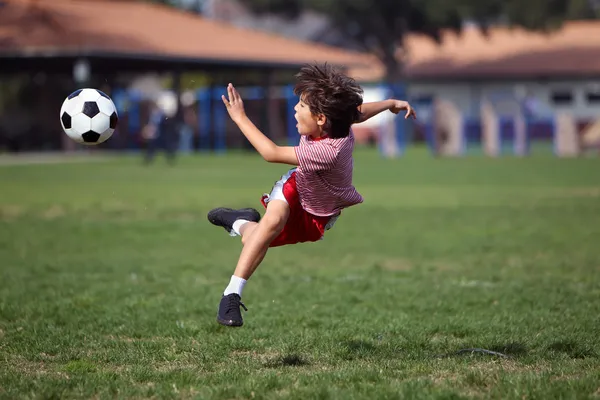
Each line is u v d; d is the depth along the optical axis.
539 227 37.69
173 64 113.88
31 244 32.66
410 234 35.84
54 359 15.49
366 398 12.31
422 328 17.97
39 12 102.12
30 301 21.14
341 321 18.83
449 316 19.61
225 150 121.38
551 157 100.81
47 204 48.53
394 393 12.49
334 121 13.87
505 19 176.62
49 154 110.94
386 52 160.00
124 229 37.50
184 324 18.41
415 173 74.31
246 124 13.74
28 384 13.34
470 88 144.50
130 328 18.03
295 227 14.29
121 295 22.22
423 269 27.03
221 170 79.50
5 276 25.23
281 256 30.22
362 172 75.81
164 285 23.88
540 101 144.12
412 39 161.88
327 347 16.17
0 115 130.12
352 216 42.81
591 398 12.24
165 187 59.81
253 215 14.89
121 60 106.94
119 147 122.94
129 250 31.28
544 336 16.98
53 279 24.75
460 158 99.69
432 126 105.81
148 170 79.38
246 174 73.75
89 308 20.34
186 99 123.69
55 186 60.97
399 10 149.88
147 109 125.06
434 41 158.88
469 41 160.50
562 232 35.91
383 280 24.83
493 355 15.46
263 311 20.16
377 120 143.12
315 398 12.36
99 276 25.42
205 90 125.69
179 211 44.81
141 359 15.38
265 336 17.41
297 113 14.10
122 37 102.25
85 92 16.33
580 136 109.44
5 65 111.75
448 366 14.65
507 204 48.22
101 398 12.60
